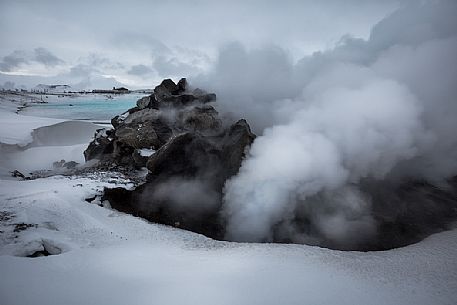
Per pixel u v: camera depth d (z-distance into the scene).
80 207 11.39
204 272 7.29
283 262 7.96
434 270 7.73
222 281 6.80
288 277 7.07
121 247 8.88
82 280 6.71
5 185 13.27
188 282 6.74
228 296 6.19
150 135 16.66
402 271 7.68
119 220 11.05
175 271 7.34
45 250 8.78
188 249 9.00
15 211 10.47
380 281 7.12
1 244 8.55
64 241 8.91
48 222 10.09
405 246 10.36
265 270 7.42
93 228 10.11
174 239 9.88
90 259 7.84
